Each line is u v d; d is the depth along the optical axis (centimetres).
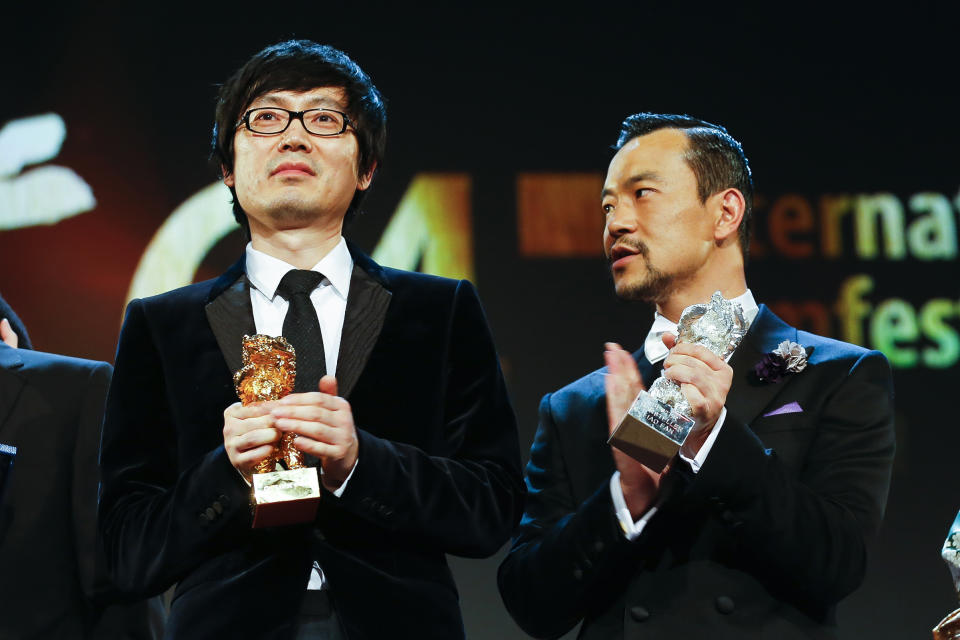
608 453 844
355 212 854
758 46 1880
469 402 768
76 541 877
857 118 1864
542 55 1869
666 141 880
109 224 1798
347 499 677
